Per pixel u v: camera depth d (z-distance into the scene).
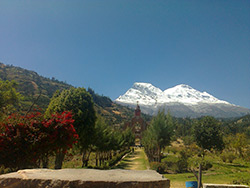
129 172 4.86
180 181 13.34
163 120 22.20
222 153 31.45
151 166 19.30
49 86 153.75
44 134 8.84
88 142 15.87
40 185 3.98
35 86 131.25
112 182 3.95
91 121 15.68
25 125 8.69
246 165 24.59
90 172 4.66
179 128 88.69
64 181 3.94
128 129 66.12
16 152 8.20
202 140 27.09
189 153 29.42
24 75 154.25
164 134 21.73
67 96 15.48
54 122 9.44
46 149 9.13
